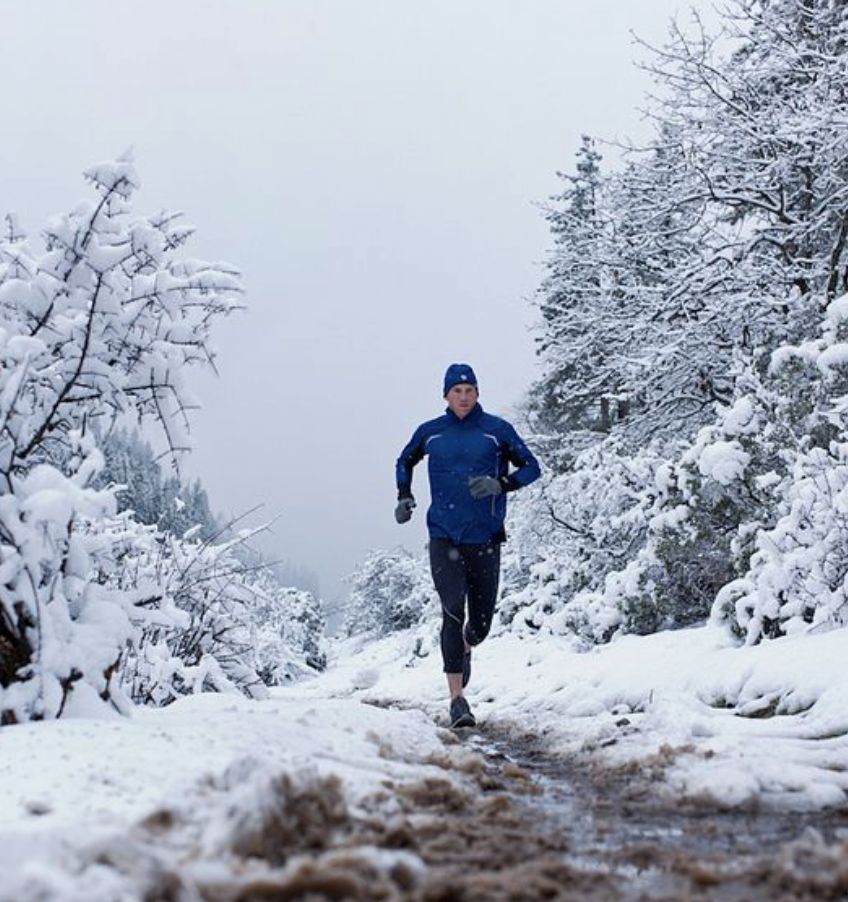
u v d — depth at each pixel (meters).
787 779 3.21
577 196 20.58
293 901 1.63
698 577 8.59
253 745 3.03
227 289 4.48
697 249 11.66
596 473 11.50
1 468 3.79
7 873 1.47
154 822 2.12
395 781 3.00
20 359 3.94
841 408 6.55
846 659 4.70
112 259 4.20
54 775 2.54
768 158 11.16
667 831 2.66
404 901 1.70
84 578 3.84
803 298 10.68
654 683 5.89
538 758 4.38
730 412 7.97
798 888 1.93
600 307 12.88
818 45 11.23
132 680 5.34
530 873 2.03
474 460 5.59
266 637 9.75
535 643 10.48
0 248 4.20
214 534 6.76
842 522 5.75
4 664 3.50
